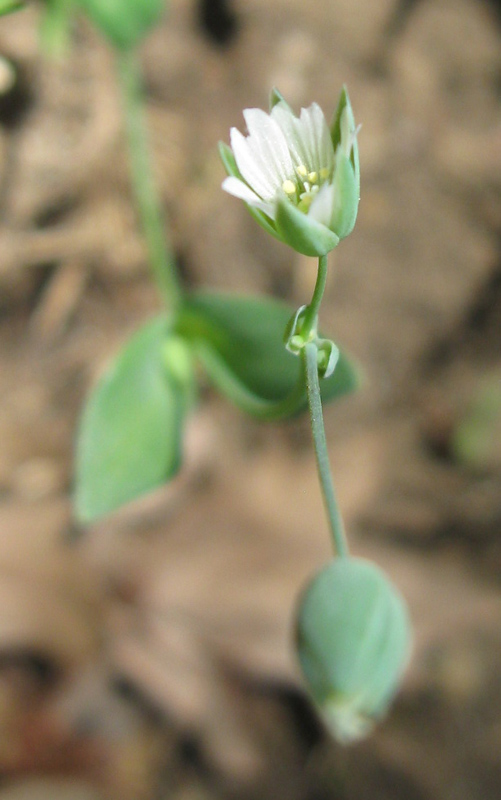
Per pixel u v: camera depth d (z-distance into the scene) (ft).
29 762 0.27
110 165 0.30
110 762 0.27
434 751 0.29
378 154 0.35
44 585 0.28
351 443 0.33
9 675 0.28
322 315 0.34
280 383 0.24
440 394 0.35
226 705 0.29
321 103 0.34
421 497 0.33
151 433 0.24
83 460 0.23
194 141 0.32
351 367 0.21
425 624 0.30
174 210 0.31
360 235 0.34
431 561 0.32
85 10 0.24
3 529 0.29
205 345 0.24
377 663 0.17
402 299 0.35
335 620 0.17
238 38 0.34
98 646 0.28
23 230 0.30
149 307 0.32
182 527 0.30
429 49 0.36
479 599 0.31
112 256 0.31
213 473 0.32
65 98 0.29
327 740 0.29
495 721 0.29
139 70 0.31
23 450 0.30
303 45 0.34
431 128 0.35
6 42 0.28
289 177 0.15
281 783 0.28
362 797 0.28
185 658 0.29
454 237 0.35
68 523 0.29
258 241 0.32
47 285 0.31
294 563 0.30
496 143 0.35
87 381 0.31
